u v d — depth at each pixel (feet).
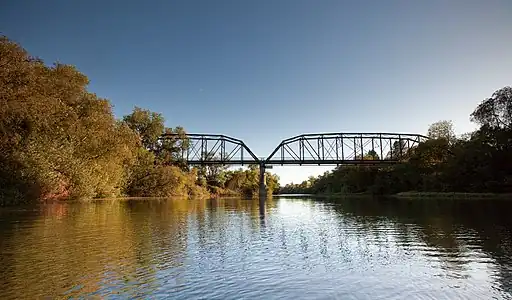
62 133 143.95
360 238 59.11
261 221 86.02
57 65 160.35
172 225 73.92
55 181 130.82
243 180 498.69
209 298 28.94
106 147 174.70
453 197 221.66
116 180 201.57
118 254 44.06
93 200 170.09
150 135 313.73
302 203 200.64
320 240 56.85
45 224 71.10
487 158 226.38
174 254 44.65
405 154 375.66
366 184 407.85
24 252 44.68
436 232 65.57
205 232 64.23
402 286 32.68
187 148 359.46
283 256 44.47
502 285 33.06
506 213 101.65
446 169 253.85
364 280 34.47
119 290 30.50
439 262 41.86
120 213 101.14
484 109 239.30
